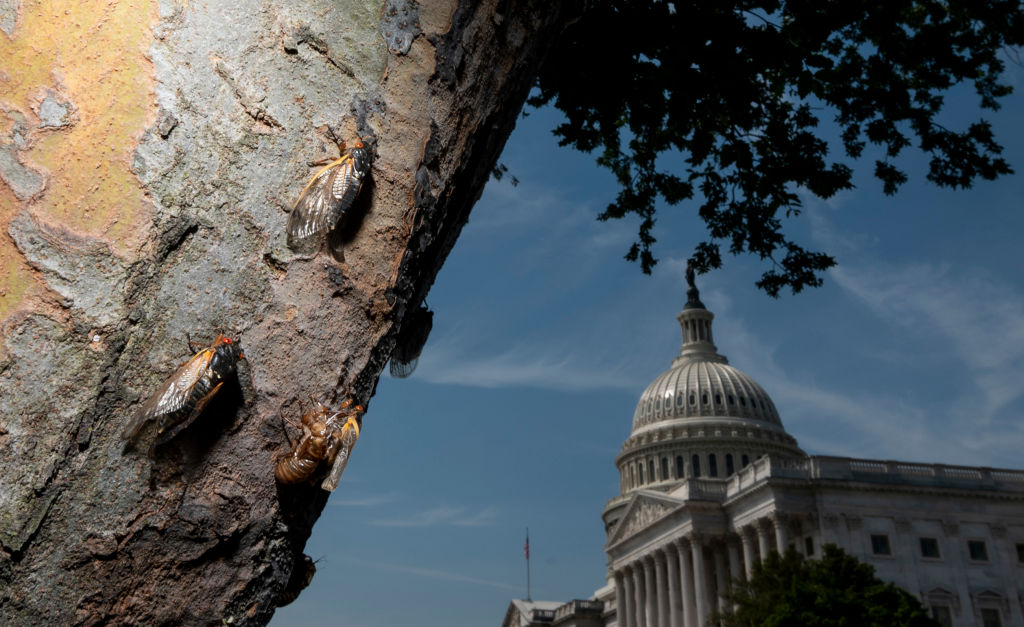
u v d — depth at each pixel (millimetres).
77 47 356
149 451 346
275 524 374
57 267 341
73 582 335
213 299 363
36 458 330
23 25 352
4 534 323
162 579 352
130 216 352
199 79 370
